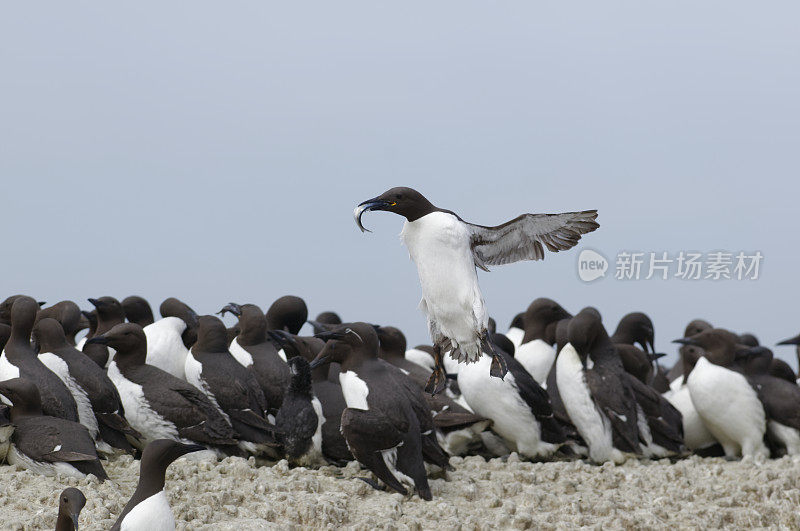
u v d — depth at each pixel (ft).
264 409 51.42
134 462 45.29
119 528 32.81
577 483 47.91
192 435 47.80
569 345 55.98
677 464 52.19
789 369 64.39
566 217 37.65
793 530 46.19
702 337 59.47
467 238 38.32
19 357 46.85
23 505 38.47
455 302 38.42
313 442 47.50
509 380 52.47
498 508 43.88
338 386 51.34
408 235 38.73
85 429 43.34
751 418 57.98
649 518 43.62
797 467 51.52
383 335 59.47
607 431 54.39
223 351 52.03
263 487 41.86
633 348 62.64
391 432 43.45
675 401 63.82
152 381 48.70
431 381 40.19
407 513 41.63
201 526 37.47
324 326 62.18
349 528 39.04
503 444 56.29
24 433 42.57
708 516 45.11
